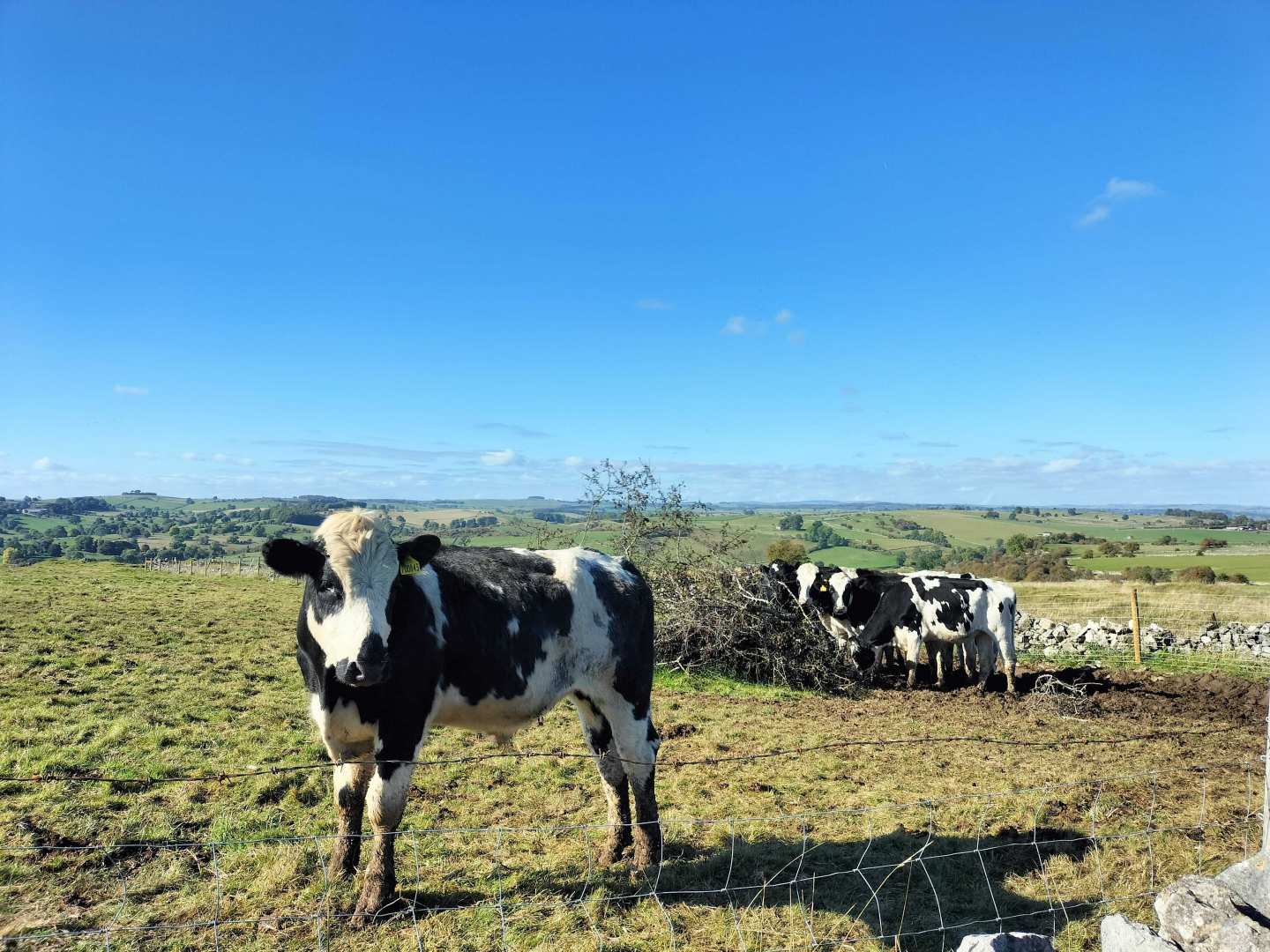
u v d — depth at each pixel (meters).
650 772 6.18
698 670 14.79
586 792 7.59
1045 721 11.71
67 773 7.38
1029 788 7.96
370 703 5.12
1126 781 8.30
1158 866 6.10
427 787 7.61
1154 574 42.22
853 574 16.17
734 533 16.62
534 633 5.88
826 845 6.48
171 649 13.69
